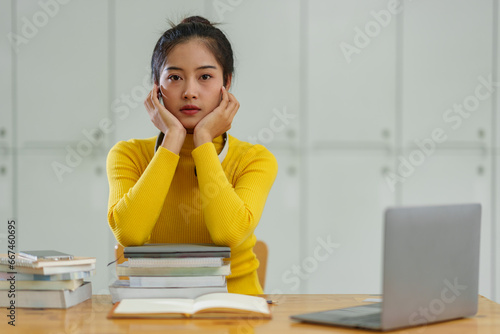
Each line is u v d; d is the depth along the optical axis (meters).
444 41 3.11
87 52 3.02
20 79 3.02
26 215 3.04
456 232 1.15
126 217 1.45
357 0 3.08
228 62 1.62
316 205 3.08
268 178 1.59
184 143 1.62
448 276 1.14
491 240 3.13
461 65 3.12
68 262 1.28
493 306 1.34
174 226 1.60
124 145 1.65
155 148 1.60
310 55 3.07
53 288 1.26
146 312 1.15
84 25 3.02
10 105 3.02
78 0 3.01
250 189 1.53
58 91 3.03
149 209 1.45
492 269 3.14
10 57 3.01
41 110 3.03
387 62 3.09
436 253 1.11
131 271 1.28
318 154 3.08
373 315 1.15
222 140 1.66
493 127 3.13
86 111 3.04
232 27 3.04
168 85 1.56
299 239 3.08
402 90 3.10
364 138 3.09
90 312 1.22
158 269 1.28
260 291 1.60
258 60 3.05
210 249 1.29
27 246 3.04
